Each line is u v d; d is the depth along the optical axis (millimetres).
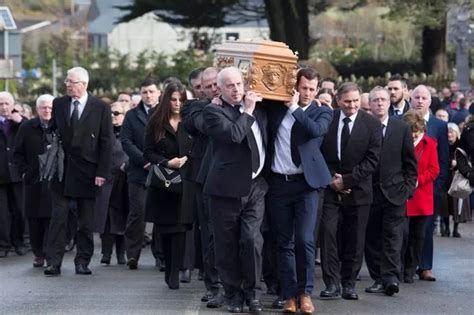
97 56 61469
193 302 14570
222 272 13641
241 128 13047
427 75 52781
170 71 58375
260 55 13297
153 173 15508
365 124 14914
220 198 13414
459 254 20531
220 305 14133
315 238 14281
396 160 15469
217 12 51500
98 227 19156
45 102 18969
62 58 62500
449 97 37250
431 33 55156
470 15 45688
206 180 13523
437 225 25031
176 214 15570
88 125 17406
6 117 21234
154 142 15555
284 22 50906
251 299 13578
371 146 14898
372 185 15289
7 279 17156
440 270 18156
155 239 18328
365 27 70625
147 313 13734
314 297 15117
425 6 47812
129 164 18375
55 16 87062
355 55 61750
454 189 17906
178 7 50969
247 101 13188
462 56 43656
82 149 17359
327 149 14906
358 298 15008
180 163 15469
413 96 17234
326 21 71625
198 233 15930
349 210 14930
